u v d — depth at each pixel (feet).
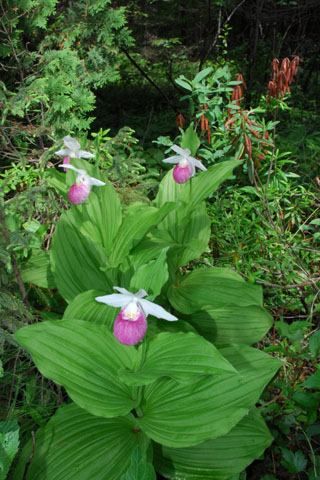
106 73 3.45
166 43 6.62
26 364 1.91
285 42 6.70
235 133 3.00
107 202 1.87
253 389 1.52
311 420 1.73
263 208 2.89
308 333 2.33
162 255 1.48
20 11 3.19
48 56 3.05
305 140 4.00
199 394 1.55
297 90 6.16
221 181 2.13
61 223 2.10
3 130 2.43
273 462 1.76
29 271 2.20
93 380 1.51
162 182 2.39
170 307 2.25
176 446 1.41
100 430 1.58
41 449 1.50
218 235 2.82
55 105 3.01
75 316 1.77
